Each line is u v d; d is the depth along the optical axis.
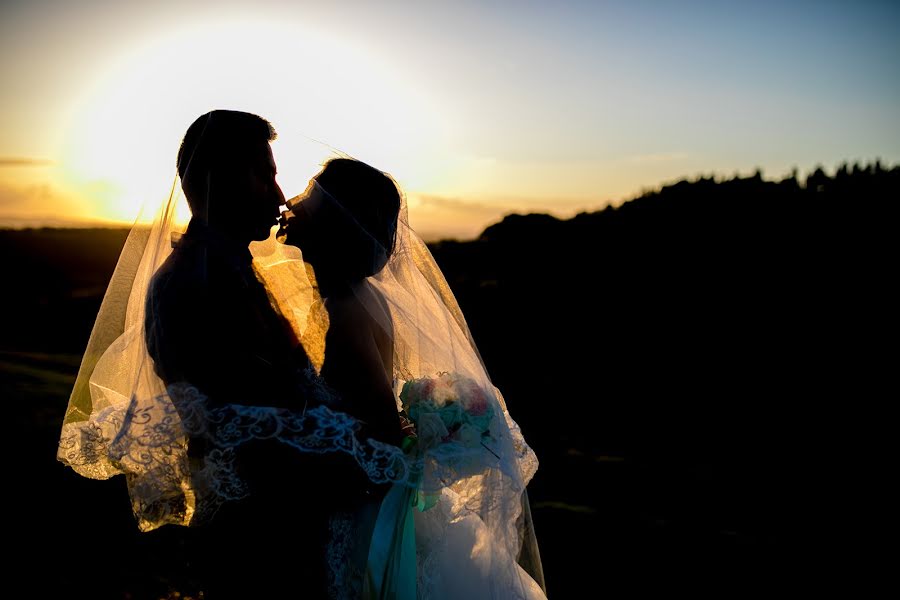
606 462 9.91
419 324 2.47
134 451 1.98
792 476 11.62
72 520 3.81
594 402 15.91
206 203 2.15
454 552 2.46
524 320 24.34
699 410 16.22
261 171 2.21
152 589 3.17
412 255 2.66
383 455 2.12
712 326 24.08
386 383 2.33
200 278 2.09
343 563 2.22
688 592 5.11
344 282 2.32
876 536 8.22
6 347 9.83
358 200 2.30
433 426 2.28
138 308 2.28
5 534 3.59
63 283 20.30
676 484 9.27
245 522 2.12
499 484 2.37
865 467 12.91
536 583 2.53
